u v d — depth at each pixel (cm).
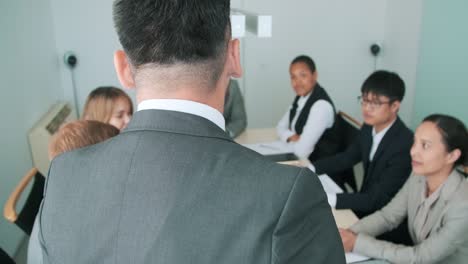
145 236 46
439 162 140
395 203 169
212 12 50
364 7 405
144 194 48
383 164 192
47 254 52
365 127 211
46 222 53
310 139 253
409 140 189
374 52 417
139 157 49
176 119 51
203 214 46
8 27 258
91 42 372
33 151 286
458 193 139
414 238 159
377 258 145
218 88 54
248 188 47
